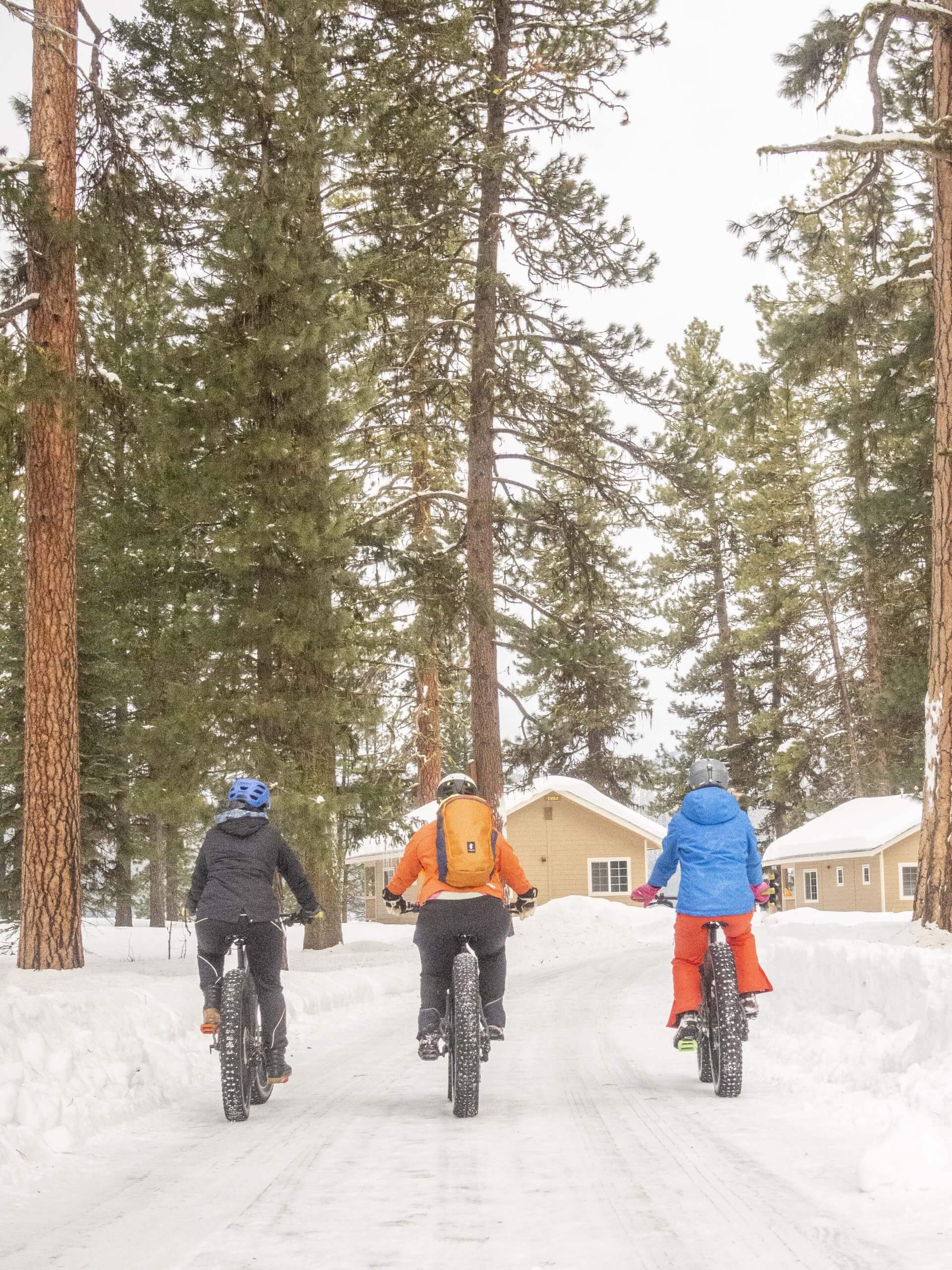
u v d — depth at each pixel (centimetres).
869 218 1656
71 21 1530
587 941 3027
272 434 1770
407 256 2289
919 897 1292
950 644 1306
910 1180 493
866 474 1902
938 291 1373
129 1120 705
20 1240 452
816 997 1013
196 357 1786
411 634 2281
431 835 746
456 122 2461
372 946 2542
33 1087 664
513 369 2544
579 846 4547
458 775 773
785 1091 767
